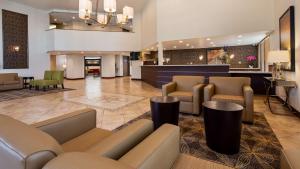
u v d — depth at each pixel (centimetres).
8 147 68
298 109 365
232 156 206
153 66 895
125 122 336
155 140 110
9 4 840
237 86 366
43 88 809
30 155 63
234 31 669
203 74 649
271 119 340
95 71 1828
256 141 245
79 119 169
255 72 629
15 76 812
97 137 162
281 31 484
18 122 87
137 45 1178
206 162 174
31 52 941
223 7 688
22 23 898
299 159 111
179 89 420
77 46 1037
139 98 578
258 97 573
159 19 855
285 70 454
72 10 1030
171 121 281
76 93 697
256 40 837
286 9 456
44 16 1012
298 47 371
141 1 978
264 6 614
